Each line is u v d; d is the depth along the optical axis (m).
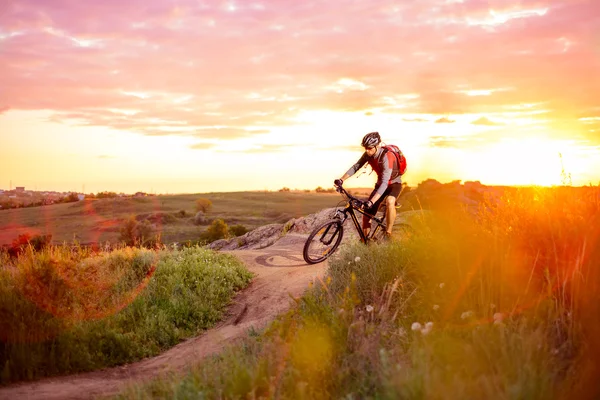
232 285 8.88
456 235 5.64
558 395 3.05
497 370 3.39
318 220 15.51
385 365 3.48
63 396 4.59
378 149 8.53
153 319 7.04
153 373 5.50
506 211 5.30
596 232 4.23
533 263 4.60
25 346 5.50
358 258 6.30
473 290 4.84
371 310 4.86
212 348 6.13
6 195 173.00
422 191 14.07
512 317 4.25
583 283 4.11
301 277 8.88
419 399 3.08
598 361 3.38
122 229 69.75
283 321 5.07
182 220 102.56
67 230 88.88
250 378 3.84
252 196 166.50
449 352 3.74
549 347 3.70
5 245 8.97
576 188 4.92
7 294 6.23
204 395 3.69
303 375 3.83
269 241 15.46
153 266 8.95
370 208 8.78
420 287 5.35
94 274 7.86
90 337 6.16
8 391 4.74
